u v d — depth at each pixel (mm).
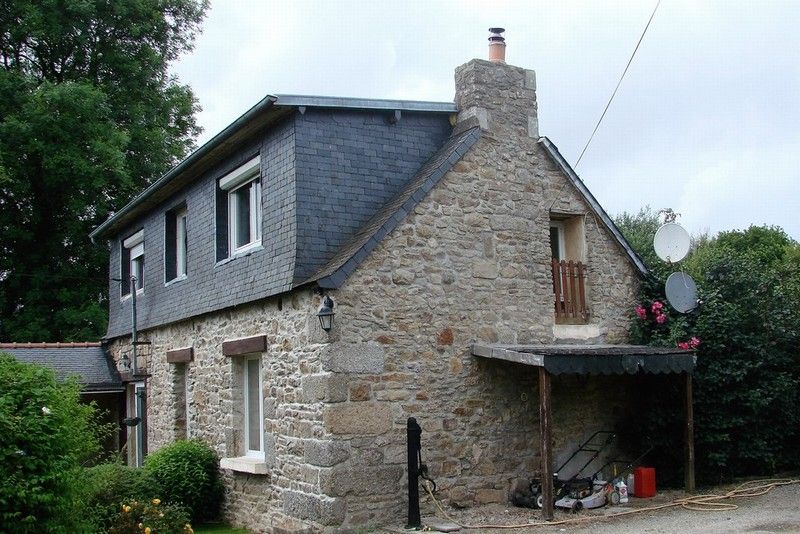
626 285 11922
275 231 10336
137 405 15773
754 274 12141
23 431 6246
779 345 12102
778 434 11734
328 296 9164
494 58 11305
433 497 9547
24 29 21328
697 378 11211
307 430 9453
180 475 11469
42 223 23078
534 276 10906
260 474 10547
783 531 8156
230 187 12195
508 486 10227
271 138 10609
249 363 11586
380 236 9555
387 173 10648
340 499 8953
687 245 11859
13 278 22484
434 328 9898
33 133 20656
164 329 14484
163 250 14789
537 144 11273
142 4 23188
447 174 10297
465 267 10273
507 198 10820
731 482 11477
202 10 25562
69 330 22344
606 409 11383
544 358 9188
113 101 23516
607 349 10102
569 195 11500
